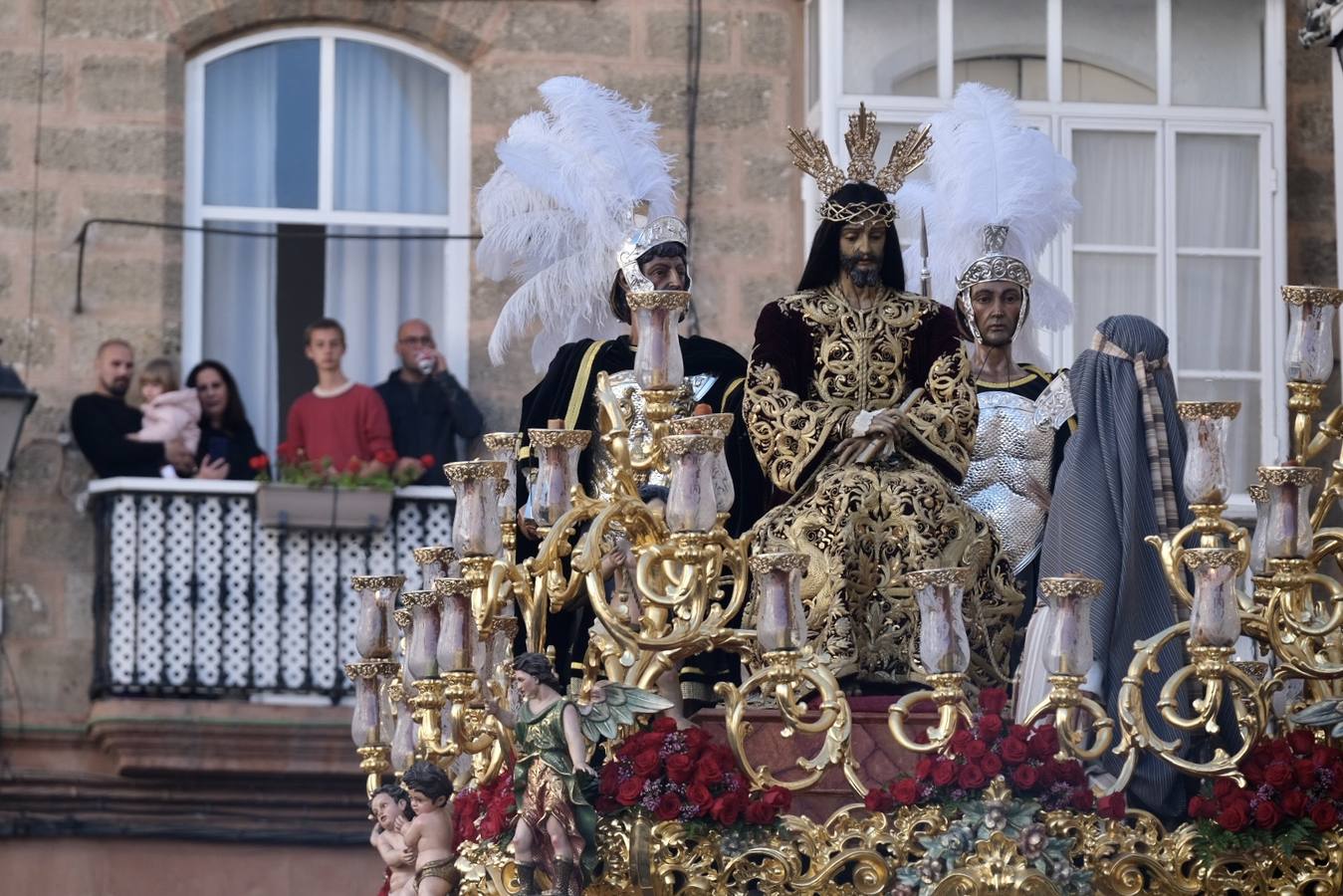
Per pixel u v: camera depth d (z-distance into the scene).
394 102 30.55
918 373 15.87
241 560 29.45
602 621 14.20
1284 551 14.43
